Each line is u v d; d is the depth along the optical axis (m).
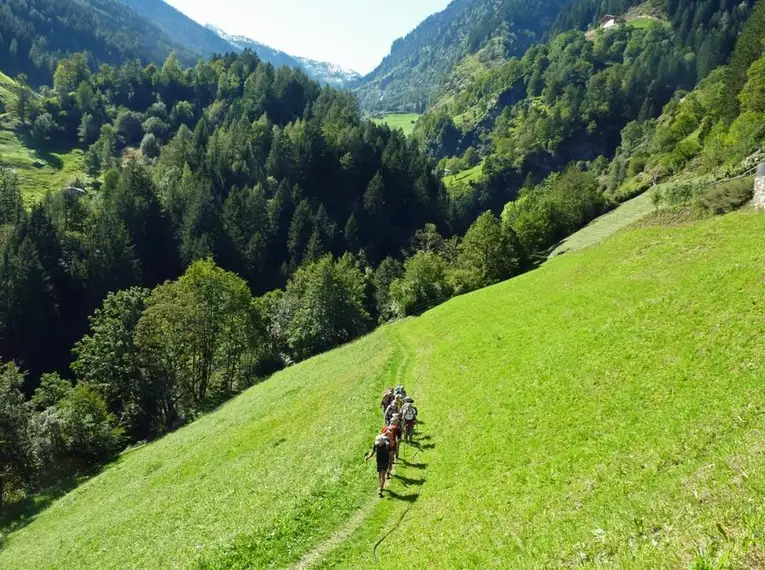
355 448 28.61
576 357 28.80
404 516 20.34
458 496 19.86
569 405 23.58
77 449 68.19
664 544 9.85
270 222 168.62
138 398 81.44
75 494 51.56
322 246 159.50
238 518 24.73
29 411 68.56
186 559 21.28
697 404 18.28
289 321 113.25
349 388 46.22
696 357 22.14
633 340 27.14
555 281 57.47
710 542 9.03
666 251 46.25
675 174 131.88
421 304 106.44
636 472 15.56
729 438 14.92
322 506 22.45
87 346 81.88
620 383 23.25
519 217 121.75
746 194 52.31
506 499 17.86
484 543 15.27
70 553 30.94
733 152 94.06
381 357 55.72
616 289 41.19
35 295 114.38
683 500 11.95
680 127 163.50
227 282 92.31
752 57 133.00
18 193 168.12
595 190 136.25
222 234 150.38
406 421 27.97
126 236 134.62
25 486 63.69
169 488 37.91
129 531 30.48
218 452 42.38
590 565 10.69
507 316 50.12
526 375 30.16
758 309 23.42
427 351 51.78
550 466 18.91
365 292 143.38
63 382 81.25
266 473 31.52
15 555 37.56
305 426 39.62
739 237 41.19
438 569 14.80
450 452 24.78
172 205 159.75
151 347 80.62
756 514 9.20
